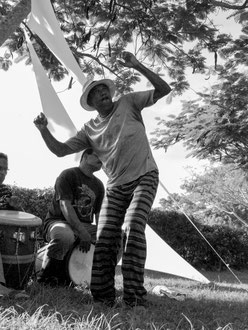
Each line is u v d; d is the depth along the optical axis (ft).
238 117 33.35
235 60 31.76
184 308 13.91
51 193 36.88
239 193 79.71
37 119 14.23
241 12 28.19
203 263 47.50
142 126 13.80
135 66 13.50
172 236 46.85
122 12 30.42
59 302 13.08
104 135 13.78
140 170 13.39
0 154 16.33
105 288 13.56
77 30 31.45
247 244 49.01
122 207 13.69
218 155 40.22
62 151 14.58
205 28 29.07
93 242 17.37
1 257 14.47
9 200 16.28
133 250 12.82
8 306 12.02
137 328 10.27
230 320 12.61
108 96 13.75
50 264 16.53
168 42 30.22
